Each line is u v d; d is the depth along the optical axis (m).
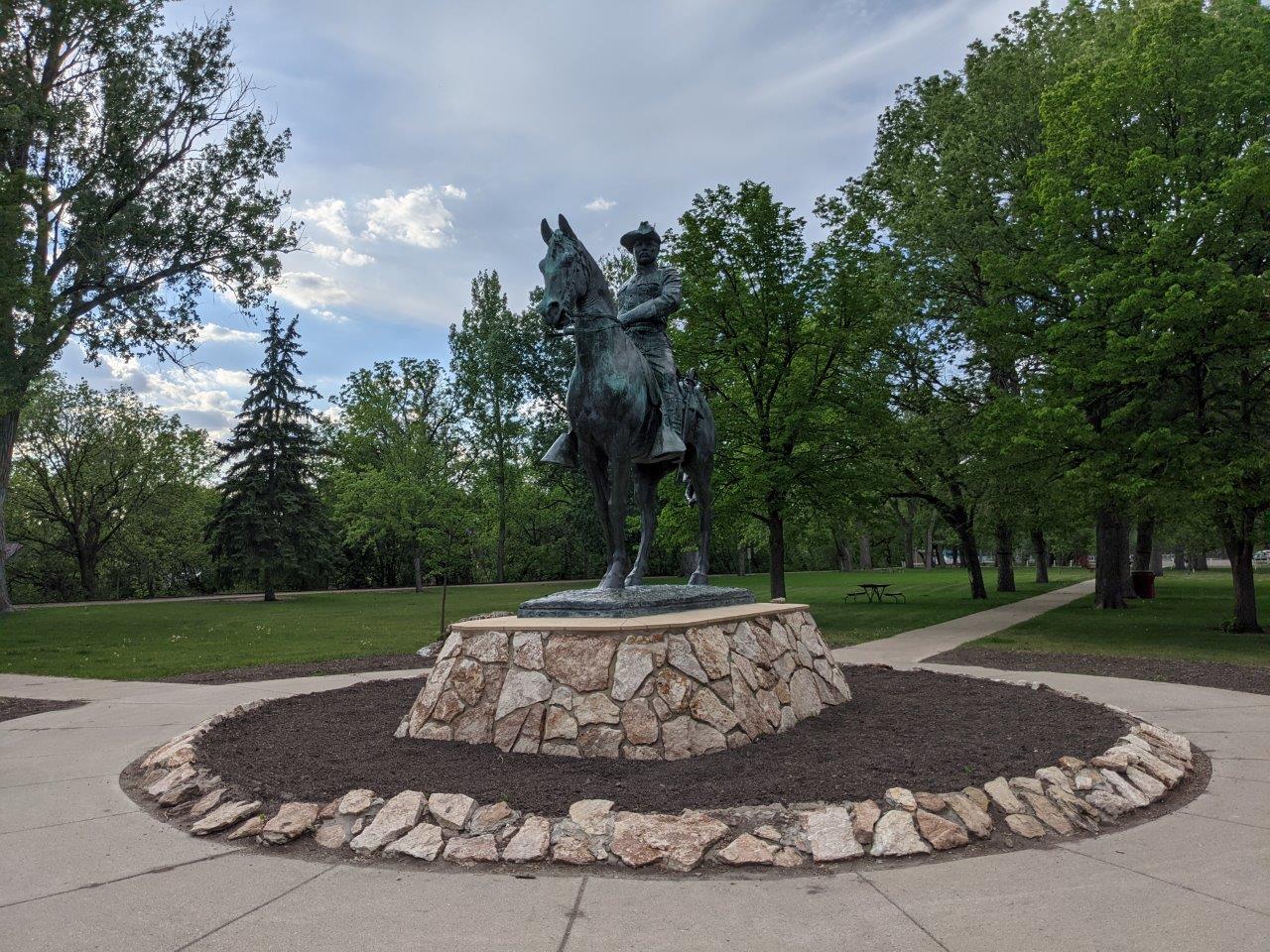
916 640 16.98
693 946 3.42
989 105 23.75
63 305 27.53
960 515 28.95
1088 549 58.59
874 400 20.67
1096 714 7.49
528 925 3.63
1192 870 4.25
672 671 6.02
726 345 19.86
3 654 16.50
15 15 22.58
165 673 13.27
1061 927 3.57
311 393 39.97
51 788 6.11
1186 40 17.17
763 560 69.69
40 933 3.60
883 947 3.39
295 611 29.53
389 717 7.61
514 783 5.21
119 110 26.44
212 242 28.02
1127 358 15.27
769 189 19.55
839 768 5.44
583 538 52.00
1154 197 16.27
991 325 18.91
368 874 4.28
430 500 46.81
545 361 50.59
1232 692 9.93
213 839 4.88
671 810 4.71
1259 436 16.30
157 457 49.72
